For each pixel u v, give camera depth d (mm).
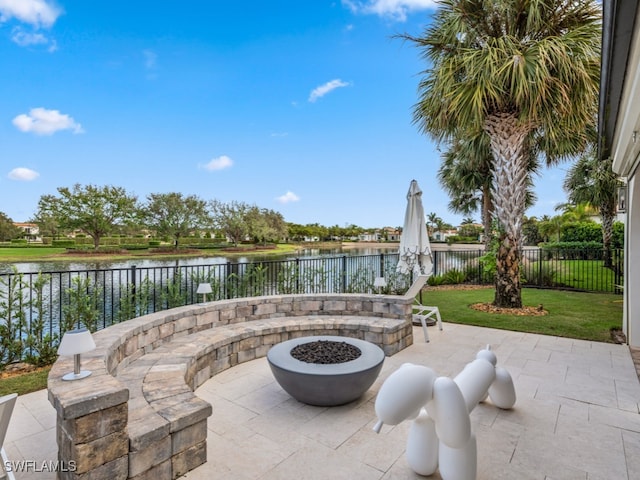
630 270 4711
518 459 2203
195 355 3262
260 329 4203
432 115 6930
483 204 12000
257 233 29203
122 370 2855
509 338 5078
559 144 7570
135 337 3137
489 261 9648
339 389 2770
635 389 3307
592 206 13828
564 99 5633
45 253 19906
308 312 5133
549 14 5926
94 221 22109
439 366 3994
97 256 18953
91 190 22094
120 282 4859
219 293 5828
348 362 2938
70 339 1946
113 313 4945
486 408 2906
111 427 1732
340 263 7980
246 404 2984
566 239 18016
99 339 2758
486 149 8867
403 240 5840
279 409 2893
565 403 3012
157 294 5391
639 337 4672
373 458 2217
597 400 3072
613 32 1981
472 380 2156
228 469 2096
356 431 2549
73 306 4383
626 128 3141
